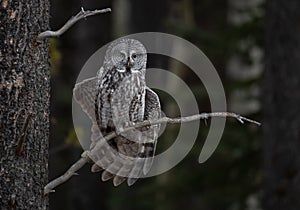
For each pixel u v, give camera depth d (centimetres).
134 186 1978
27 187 741
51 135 1944
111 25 1984
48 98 761
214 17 2364
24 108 736
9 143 732
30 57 739
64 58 2402
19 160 735
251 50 1909
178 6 2234
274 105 1530
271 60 1531
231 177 1923
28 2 737
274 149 1530
